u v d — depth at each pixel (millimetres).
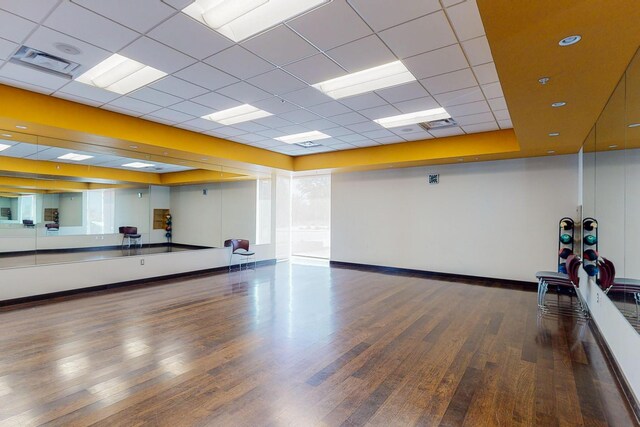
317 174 9312
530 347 3447
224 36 2939
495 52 2402
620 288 2896
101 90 4125
